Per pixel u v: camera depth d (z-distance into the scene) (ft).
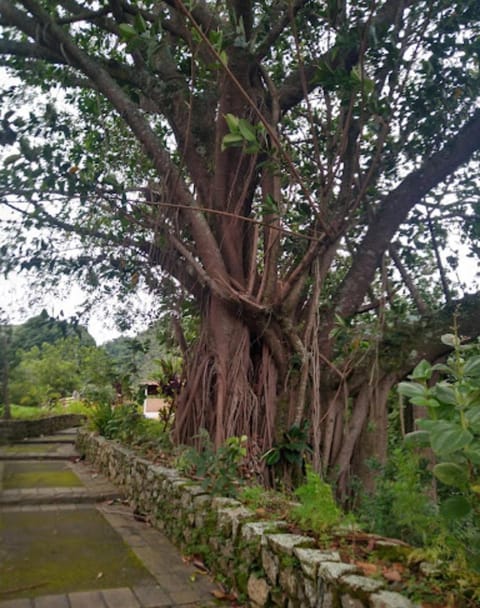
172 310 19.85
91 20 20.26
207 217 19.56
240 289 18.06
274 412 17.28
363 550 8.49
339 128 18.57
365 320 21.72
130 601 10.16
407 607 6.38
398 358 17.46
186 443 17.83
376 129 17.65
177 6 14.61
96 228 19.65
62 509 18.17
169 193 18.81
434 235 22.58
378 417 17.17
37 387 45.96
